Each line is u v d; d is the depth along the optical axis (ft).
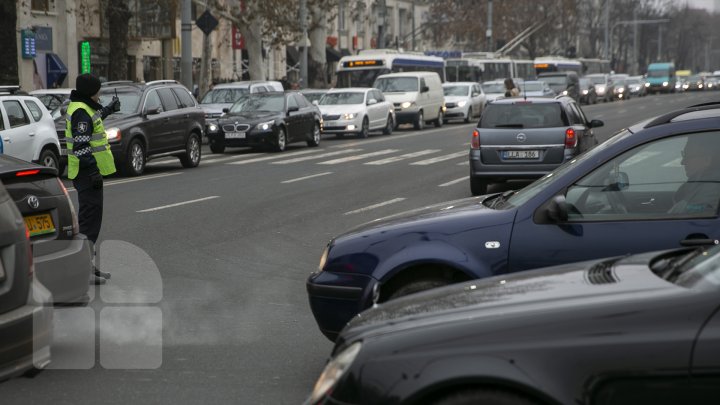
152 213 123.54
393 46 598.34
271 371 55.06
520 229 51.47
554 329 31.94
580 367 31.01
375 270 52.70
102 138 84.99
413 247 52.44
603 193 51.78
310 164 203.10
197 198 140.67
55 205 61.93
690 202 51.01
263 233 108.37
